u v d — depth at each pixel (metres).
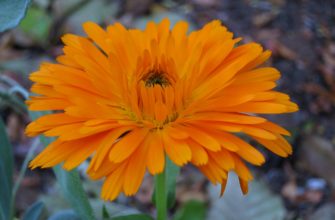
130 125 0.20
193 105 0.20
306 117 0.37
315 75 0.40
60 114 0.19
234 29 0.42
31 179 0.34
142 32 0.22
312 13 0.44
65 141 0.19
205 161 0.18
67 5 0.44
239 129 0.19
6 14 0.19
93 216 0.21
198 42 0.21
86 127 0.19
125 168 0.19
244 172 0.19
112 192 0.18
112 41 0.21
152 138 0.19
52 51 0.42
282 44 0.41
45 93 0.20
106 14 0.44
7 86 0.37
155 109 0.20
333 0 0.45
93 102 0.20
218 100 0.20
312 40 0.42
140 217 0.21
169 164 0.22
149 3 0.44
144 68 0.21
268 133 0.19
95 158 0.18
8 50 0.42
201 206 0.29
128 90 0.21
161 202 0.21
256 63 0.21
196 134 0.19
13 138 0.36
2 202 0.22
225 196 0.31
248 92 0.20
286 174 0.34
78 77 0.20
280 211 0.30
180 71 0.21
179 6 0.45
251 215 0.30
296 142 0.35
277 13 0.44
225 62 0.21
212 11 0.44
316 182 0.34
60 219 0.23
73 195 0.21
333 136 0.36
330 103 0.38
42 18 0.43
